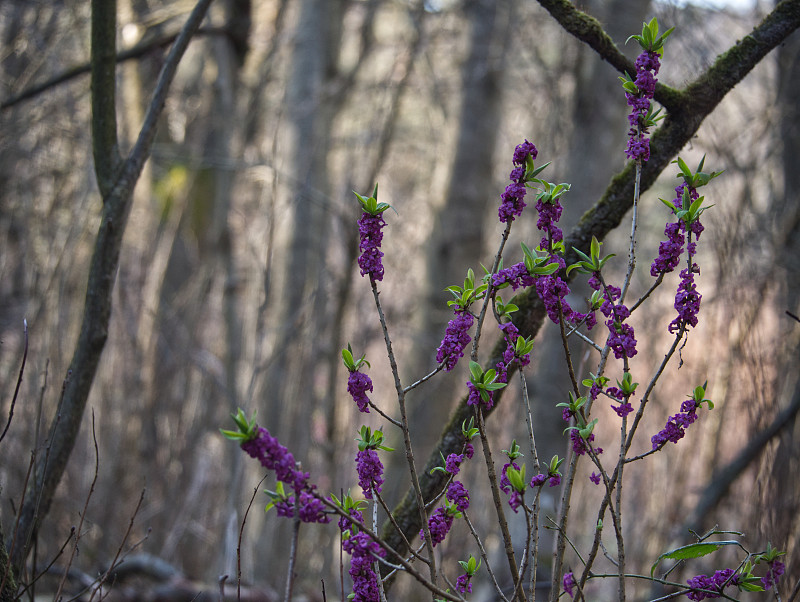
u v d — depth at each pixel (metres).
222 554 4.29
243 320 6.55
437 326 7.16
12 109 5.41
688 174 1.39
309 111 7.10
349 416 6.38
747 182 5.42
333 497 1.37
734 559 4.47
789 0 2.01
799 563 3.01
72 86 6.16
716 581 1.46
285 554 5.64
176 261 7.14
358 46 9.21
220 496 5.91
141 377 6.33
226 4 6.48
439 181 7.60
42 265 5.55
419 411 6.91
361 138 8.23
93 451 5.96
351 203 6.92
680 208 1.40
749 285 5.00
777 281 5.18
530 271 1.36
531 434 1.42
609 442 6.97
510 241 8.34
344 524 1.34
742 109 6.37
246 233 7.11
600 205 1.96
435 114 9.32
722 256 4.96
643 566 4.98
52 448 2.12
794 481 3.87
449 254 7.23
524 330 1.89
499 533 5.04
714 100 1.97
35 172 5.92
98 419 6.14
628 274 1.45
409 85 8.09
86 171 5.69
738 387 4.93
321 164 7.35
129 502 5.81
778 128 6.13
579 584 1.41
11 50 5.47
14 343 5.34
